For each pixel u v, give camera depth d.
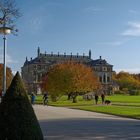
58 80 98.62
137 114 46.88
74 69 98.75
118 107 65.88
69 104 82.44
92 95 115.25
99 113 50.09
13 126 14.70
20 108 14.91
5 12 41.16
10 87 15.27
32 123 14.97
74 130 28.34
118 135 25.45
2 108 14.97
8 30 35.38
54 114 47.53
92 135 25.27
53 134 25.66
